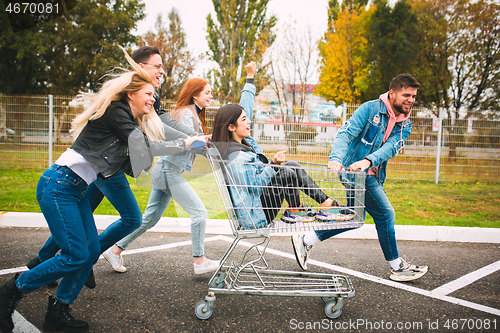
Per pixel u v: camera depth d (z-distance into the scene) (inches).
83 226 87.8
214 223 198.1
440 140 380.2
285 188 102.0
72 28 954.7
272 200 102.3
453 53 755.4
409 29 789.2
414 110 382.0
